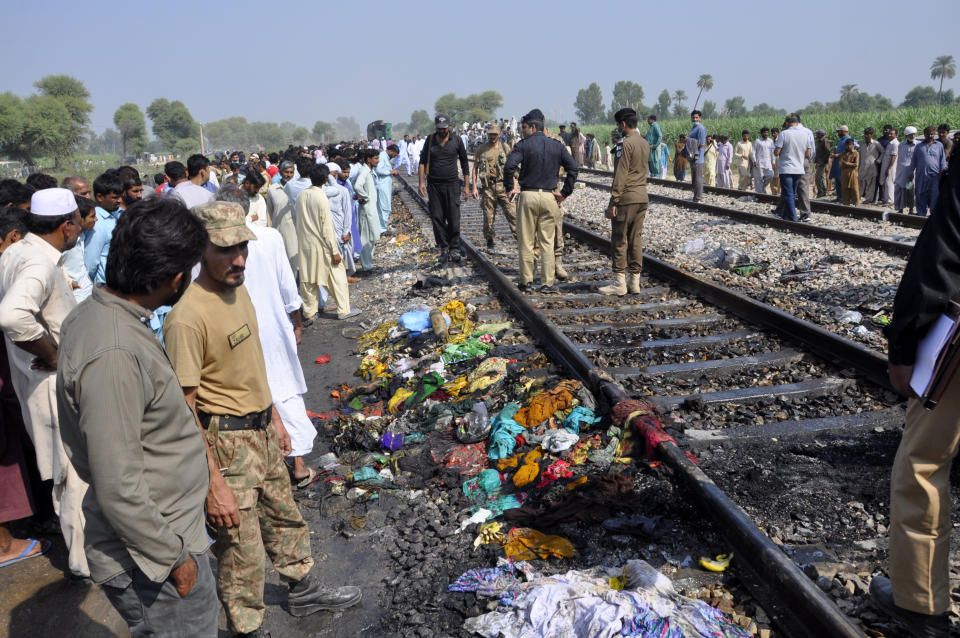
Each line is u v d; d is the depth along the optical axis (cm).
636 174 802
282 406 427
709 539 347
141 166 10494
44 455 365
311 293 855
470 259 1134
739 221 1413
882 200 1698
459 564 356
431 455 477
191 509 223
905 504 247
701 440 453
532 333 718
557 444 449
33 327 338
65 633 334
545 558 350
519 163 855
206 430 277
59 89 12531
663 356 628
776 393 524
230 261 265
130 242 203
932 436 236
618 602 289
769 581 302
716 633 276
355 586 344
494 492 424
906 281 228
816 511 370
